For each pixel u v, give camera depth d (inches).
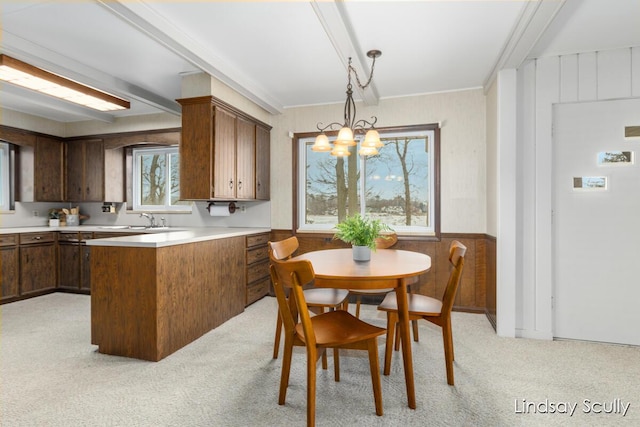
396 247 147.9
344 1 81.0
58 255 173.5
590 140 107.5
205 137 122.7
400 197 153.9
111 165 185.6
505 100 111.2
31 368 88.2
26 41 100.1
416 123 146.7
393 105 150.1
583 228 108.4
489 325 123.3
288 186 165.6
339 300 94.8
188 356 96.0
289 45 104.1
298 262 61.0
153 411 69.5
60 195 188.2
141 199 192.2
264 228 166.6
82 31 95.4
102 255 96.8
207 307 114.9
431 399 74.2
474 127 139.1
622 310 105.9
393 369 88.7
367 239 88.5
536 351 100.0
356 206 159.5
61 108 161.0
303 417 67.9
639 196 104.0
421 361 92.9
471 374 85.6
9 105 160.6
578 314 109.3
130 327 94.5
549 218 110.2
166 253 95.8
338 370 82.4
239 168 140.8
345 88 140.8
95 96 132.0
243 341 107.1
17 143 169.0
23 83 118.3
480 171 138.3
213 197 123.4
